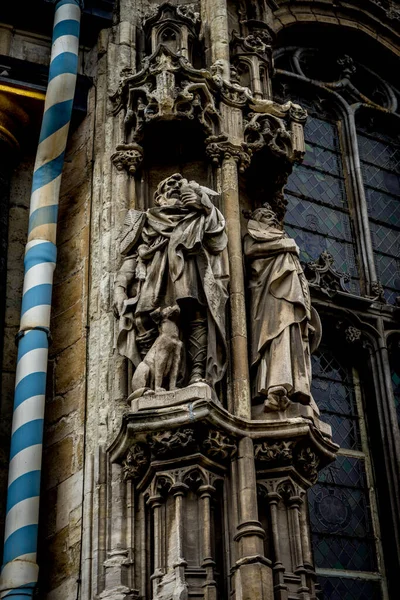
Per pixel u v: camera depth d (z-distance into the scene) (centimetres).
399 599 1833
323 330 2086
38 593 1598
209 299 1655
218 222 1719
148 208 1825
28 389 1658
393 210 2362
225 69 1953
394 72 2583
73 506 1628
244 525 1530
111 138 1897
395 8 2597
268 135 1892
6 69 1961
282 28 2438
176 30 1988
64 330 1794
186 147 1886
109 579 1523
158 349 1625
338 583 1822
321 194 2292
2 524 1662
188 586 1484
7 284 1847
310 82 2431
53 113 1855
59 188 1839
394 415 2000
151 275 1673
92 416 1673
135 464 1580
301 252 2188
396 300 2183
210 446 1562
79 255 1847
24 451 1614
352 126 2402
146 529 1559
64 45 1916
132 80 1900
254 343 1694
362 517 1909
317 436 1619
